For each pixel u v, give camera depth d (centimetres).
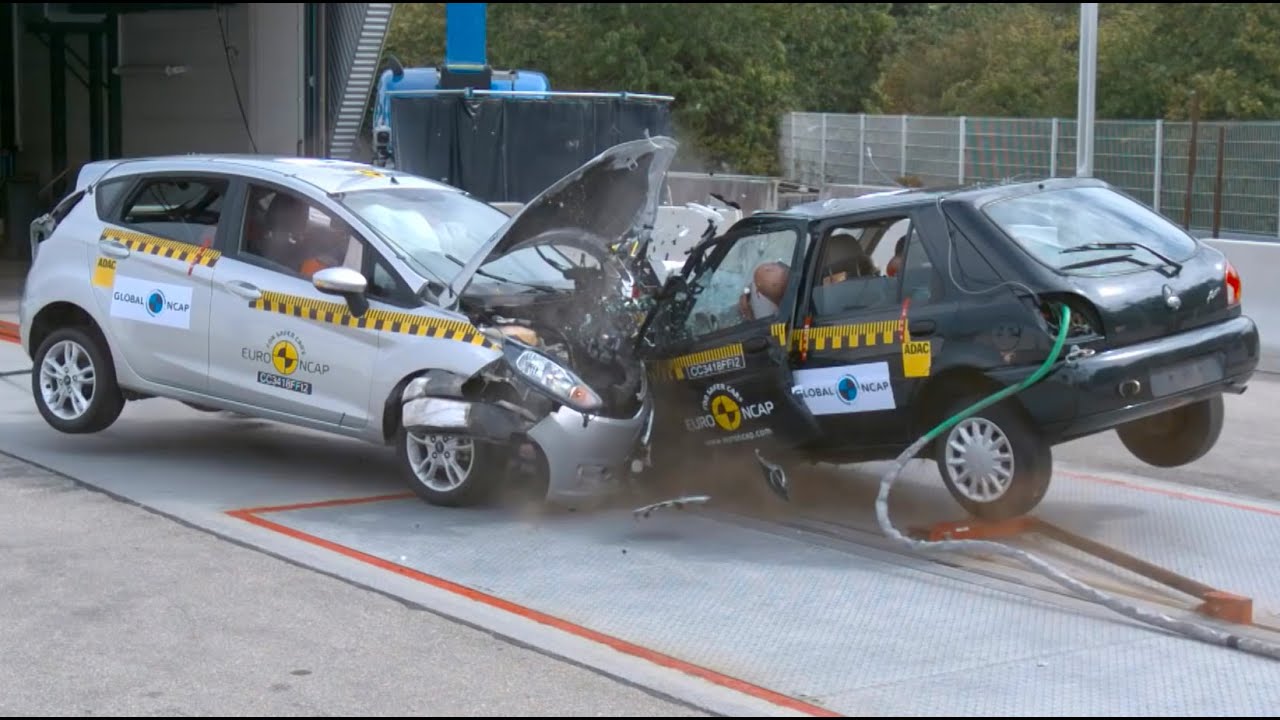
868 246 969
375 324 989
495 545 901
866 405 928
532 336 973
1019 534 900
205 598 788
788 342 952
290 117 2858
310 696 646
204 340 1066
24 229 2756
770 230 984
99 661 690
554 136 1888
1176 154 2706
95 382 1123
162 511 972
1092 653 715
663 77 4800
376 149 1994
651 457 1030
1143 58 4253
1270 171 2534
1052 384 859
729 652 710
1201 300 906
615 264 1019
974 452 898
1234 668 696
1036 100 4659
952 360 888
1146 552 916
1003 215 908
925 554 888
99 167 1160
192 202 1120
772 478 977
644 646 718
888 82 5309
